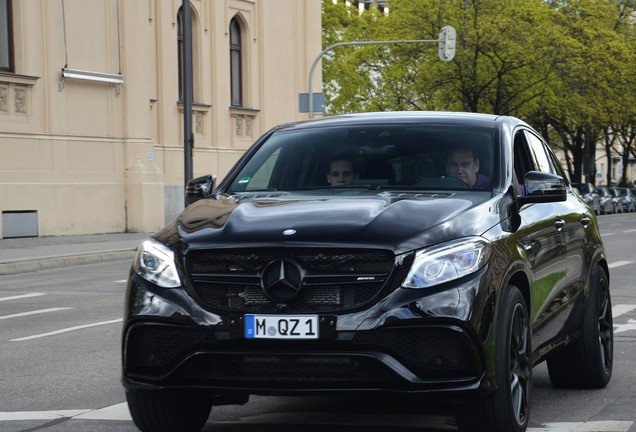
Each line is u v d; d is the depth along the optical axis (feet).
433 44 194.29
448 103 203.10
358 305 19.16
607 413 24.90
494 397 19.97
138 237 106.01
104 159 112.57
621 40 232.73
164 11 125.70
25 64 102.94
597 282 28.37
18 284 65.00
